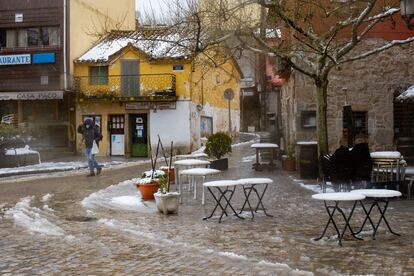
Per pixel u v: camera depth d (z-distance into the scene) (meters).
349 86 16.56
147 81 28.16
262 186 13.28
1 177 17.98
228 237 7.55
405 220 8.54
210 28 12.26
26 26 28.34
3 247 7.20
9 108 29.56
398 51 16.58
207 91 32.22
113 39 30.55
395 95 16.61
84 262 6.30
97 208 10.61
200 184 14.08
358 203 10.11
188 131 28.09
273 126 22.58
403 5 9.76
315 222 8.59
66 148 28.98
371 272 5.58
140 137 28.66
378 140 16.62
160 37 15.21
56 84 28.14
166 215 9.62
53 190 13.93
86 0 29.94
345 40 15.22
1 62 28.59
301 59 13.02
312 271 5.66
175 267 5.97
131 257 6.50
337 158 10.34
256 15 13.21
